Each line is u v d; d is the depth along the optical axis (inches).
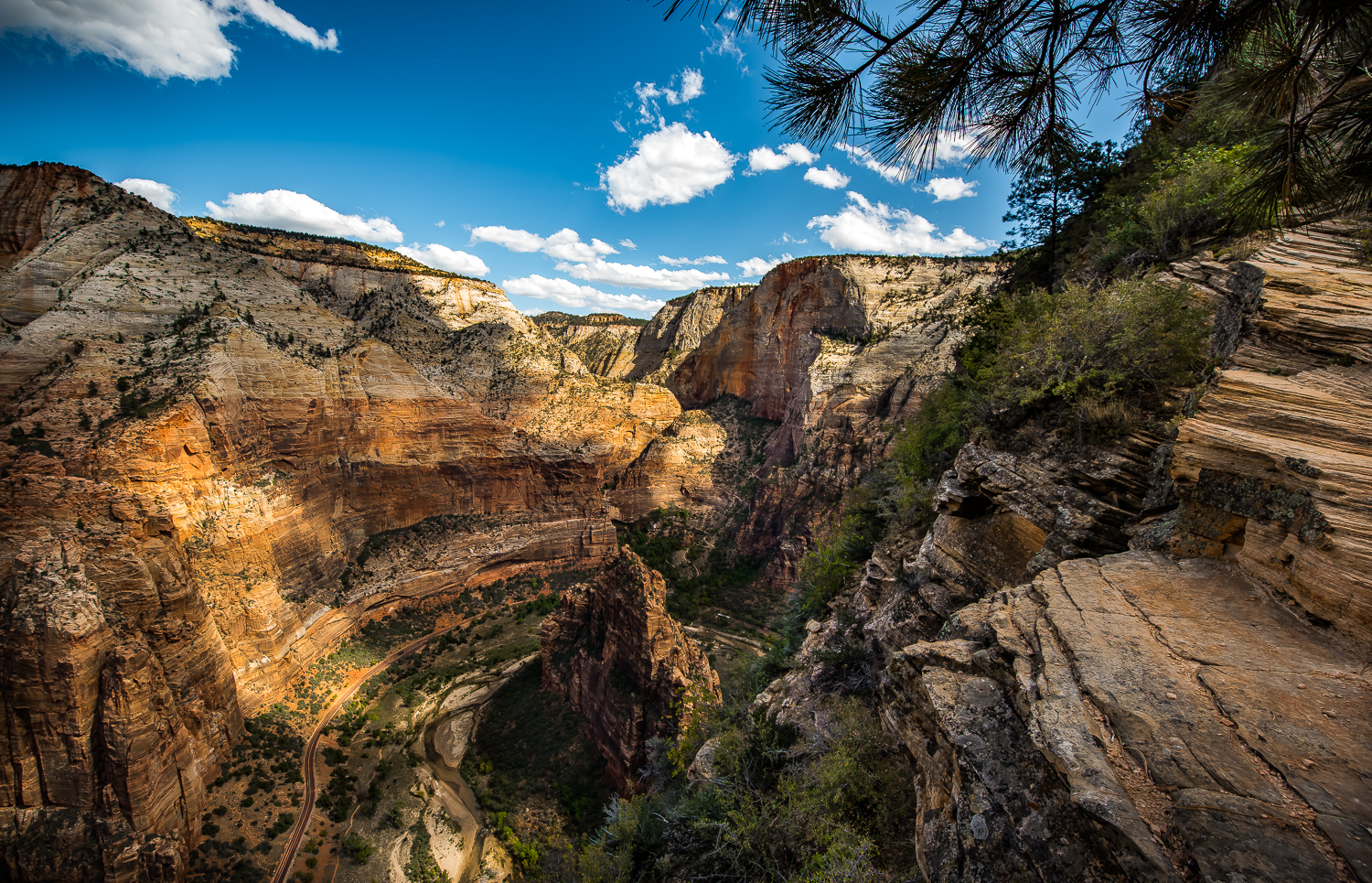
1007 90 245.3
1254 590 261.7
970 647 295.7
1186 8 216.8
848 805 379.2
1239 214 305.3
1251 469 279.9
